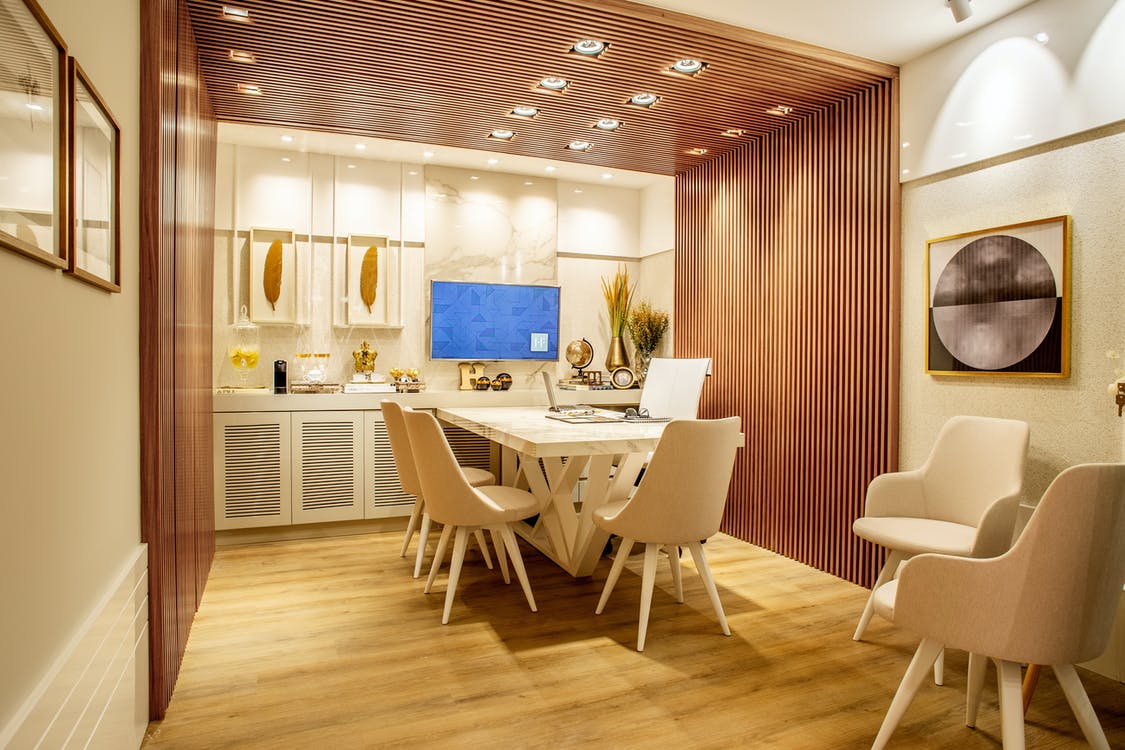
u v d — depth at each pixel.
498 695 2.38
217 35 3.00
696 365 4.43
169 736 2.09
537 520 4.56
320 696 2.36
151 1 2.08
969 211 3.17
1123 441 2.58
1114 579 1.74
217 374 4.86
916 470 3.05
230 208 4.87
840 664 2.64
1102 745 1.80
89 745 1.51
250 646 2.76
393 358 5.32
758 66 3.38
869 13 2.98
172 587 2.37
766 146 4.37
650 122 4.13
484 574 3.74
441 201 5.45
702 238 5.03
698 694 2.39
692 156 4.82
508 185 5.66
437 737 2.10
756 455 4.46
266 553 4.15
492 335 5.59
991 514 2.39
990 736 2.15
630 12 2.87
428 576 3.58
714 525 2.88
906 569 1.89
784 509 4.21
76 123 1.41
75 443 1.47
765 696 2.39
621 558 3.12
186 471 2.71
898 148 3.52
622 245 6.10
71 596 1.44
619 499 3.46
